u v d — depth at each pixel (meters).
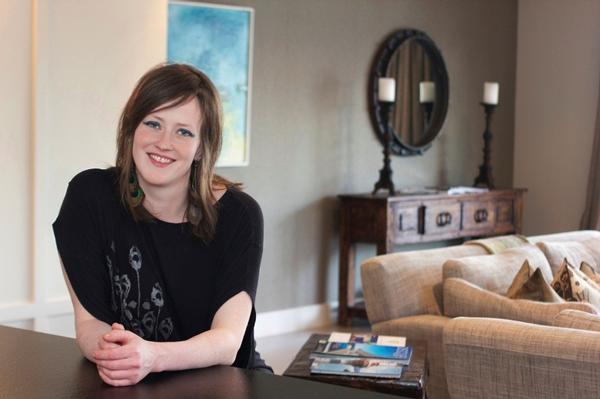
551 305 3.29
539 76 7.75
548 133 7.71
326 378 2.76
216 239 1.98
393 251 6.14
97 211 1.94
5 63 3.52
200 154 1.90
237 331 1.85
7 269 3.57
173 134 1.84
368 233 6.16
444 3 7.20
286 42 6.09
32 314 3.63
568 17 7.54
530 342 2.77
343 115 6.50
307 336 6.07
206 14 5.59
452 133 7.37
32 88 3.59
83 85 3.75
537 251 4.57
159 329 1.96
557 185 7.66
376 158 6.76
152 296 1.95
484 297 3.52
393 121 6.85
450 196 6.55
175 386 1.57
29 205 3.62
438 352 3.73
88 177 1.97
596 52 7.39
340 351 2.97
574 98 7.53
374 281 3.96
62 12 3.65
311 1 6.23
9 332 1.96
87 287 1.93
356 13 6.54
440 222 6.50
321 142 6.36
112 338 1.61
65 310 3.75
